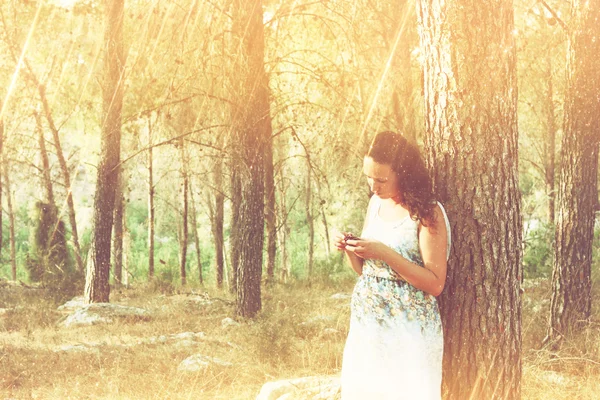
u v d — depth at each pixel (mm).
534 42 13391
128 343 9023
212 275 25469
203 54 9984
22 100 19594
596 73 7254
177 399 5758
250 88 10547
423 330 2844
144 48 10844
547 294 9375
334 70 11039
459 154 3158
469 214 3148
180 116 10781
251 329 8586
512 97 3207
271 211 19078
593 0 7246
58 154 21250
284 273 21078
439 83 3209
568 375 5879
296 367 7016
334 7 10945
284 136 18484
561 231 7285
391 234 2859
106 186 14484
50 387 6504
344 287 17203
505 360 3164
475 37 3121
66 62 17562
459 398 3189
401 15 11562
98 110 19484
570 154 7301
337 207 21125
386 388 2840
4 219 33250
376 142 2846
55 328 11086
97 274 14383
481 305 3146
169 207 27141
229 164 11469
